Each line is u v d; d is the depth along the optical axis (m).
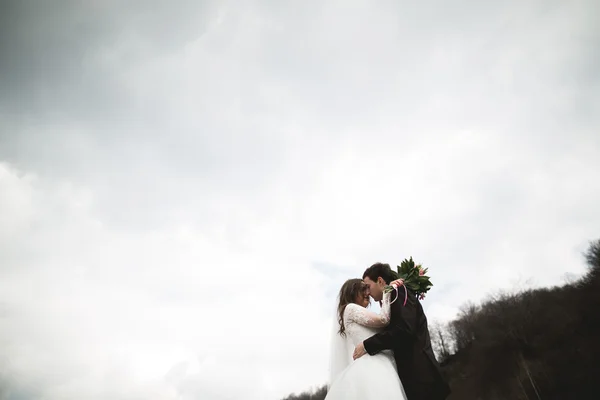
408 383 3.65
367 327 4.05
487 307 65.38
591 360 38.53
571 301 50.91
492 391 48.03
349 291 4.51
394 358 3.91
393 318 3.90
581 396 36.00
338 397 3.62
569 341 44.25
